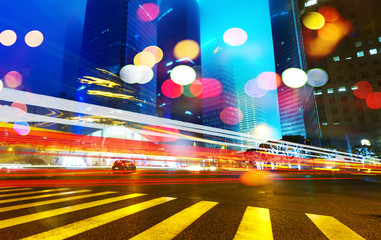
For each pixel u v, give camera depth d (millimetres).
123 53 92438
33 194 7625
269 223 4137
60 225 3930
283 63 127562
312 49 59531
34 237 3287
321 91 56312
